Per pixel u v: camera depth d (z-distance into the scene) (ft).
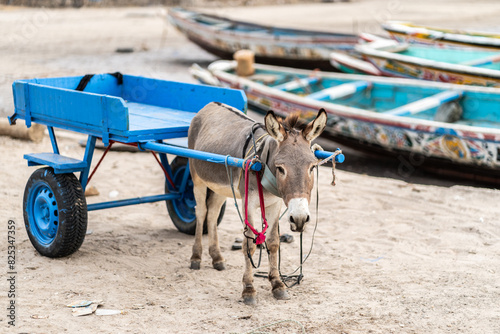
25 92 19.84
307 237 21.02
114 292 16.05
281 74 44.62
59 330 13.69
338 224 22.33
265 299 15.72
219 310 14.97
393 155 32.07
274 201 15.21
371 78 38.45
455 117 34.71
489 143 27.35
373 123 30.78
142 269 17.87
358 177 28.78
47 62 57.98
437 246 19.86
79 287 16.29
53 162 17.84
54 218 18.19
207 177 16.55
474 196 25.68
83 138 34.73
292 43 54.75
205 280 17.07
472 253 19.15
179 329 13.85
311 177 13.67
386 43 44.57
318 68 56.49
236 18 102.27
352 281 16.94
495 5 124.88
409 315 14.60
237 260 18.81
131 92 23.24
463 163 29.04
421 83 35.81
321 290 16.29
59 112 18.75
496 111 33.58
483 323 14.12
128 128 16.58
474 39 39.75
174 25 66.08
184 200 21.49
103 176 28.17
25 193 18.97
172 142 32.24
